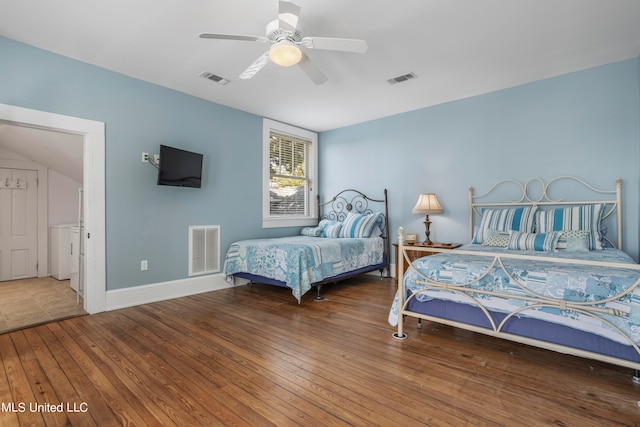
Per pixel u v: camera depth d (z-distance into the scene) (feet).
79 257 11.51
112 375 6.18
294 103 13.58
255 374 6.22
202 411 5.07
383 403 5.26
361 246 13.83
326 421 4.82
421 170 14.43
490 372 6.26
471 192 13.00
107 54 9.38
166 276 11.73
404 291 8.20
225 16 7.57
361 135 16.49
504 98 12.26
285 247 11.52
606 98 10.36
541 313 6.19
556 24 8.00
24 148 15.20
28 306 10.92
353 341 7.81
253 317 9.63
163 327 8.78
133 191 10.87
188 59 9.68
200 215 12.80
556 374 6.18
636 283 5.24
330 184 17.84
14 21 7.74
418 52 9.35
